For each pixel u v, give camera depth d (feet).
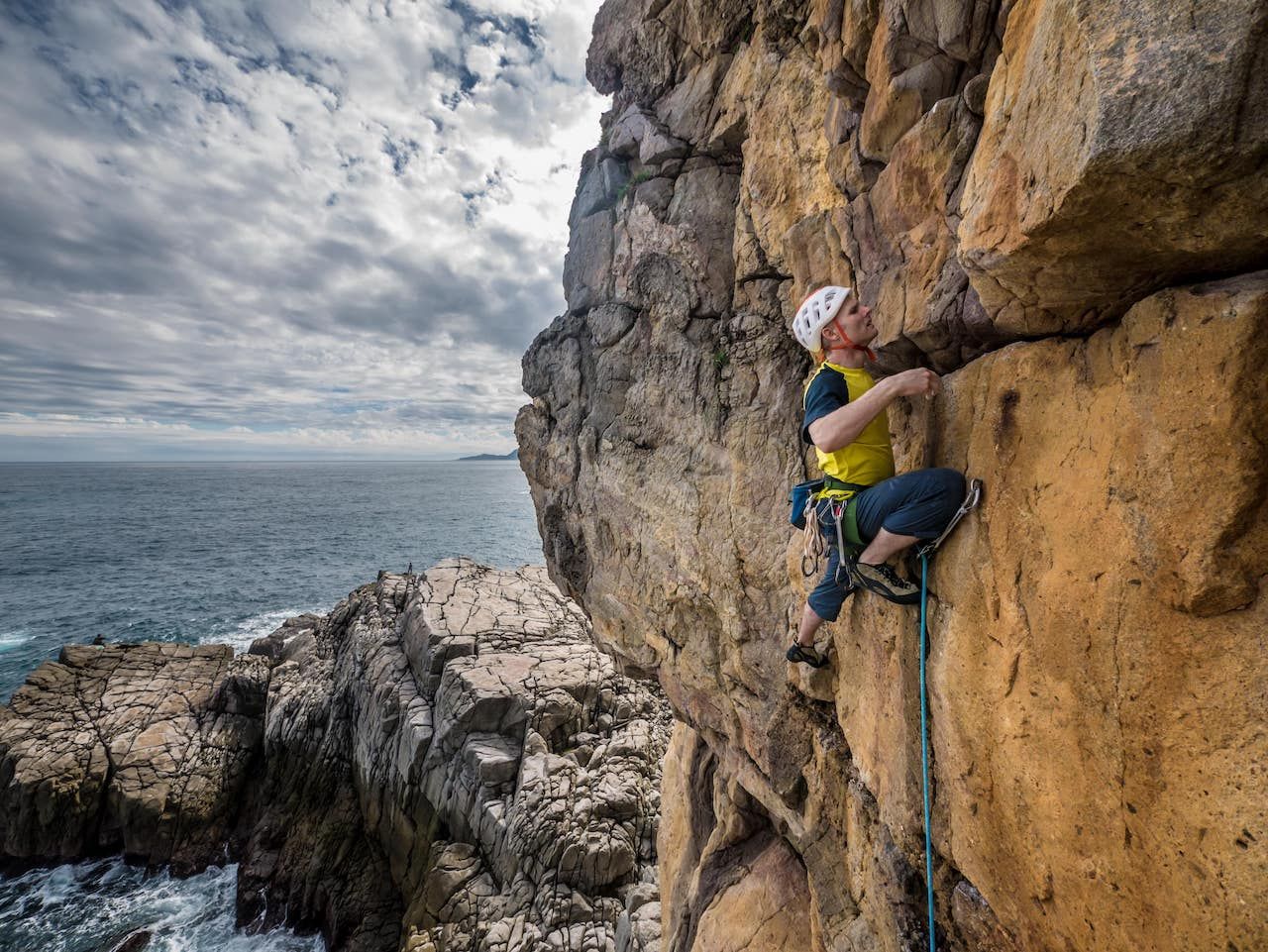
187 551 254.88
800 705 15.97
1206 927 5.52
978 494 8.50
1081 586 6.81
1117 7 5.16
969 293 9.03
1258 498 5.29
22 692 74.69
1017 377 8.00
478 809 48.08
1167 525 5.79
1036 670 7.45
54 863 60.44
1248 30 4.46
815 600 11.62
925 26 9.39
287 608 158.71
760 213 15.39
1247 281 5.48
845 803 14.58
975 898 9.20
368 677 65.16
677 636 19.43
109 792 62.23
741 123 16.25
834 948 13.76
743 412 16.79
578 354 21.98
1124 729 6.27
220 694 74.95
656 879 42.63
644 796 47.60
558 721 53.88
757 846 20.10
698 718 20.22
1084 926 7.06
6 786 61.31
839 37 11.57
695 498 17.81
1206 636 5.57
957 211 9.22
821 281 13.25
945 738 9.21
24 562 225.97
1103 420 6.68
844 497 9.59
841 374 9.50
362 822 58.34
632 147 19.62
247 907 55.52
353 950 49.34
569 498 22.85
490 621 69.26
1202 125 4.68
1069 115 5.61
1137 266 6.16
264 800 65.57
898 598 9.82
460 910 42.52
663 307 18.62
